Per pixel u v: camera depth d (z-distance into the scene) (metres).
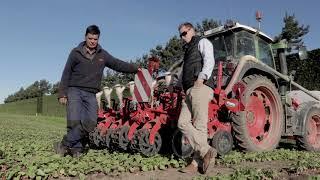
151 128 7.57
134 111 7.93
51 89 88.19
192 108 6.07
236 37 8.86
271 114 9.10
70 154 6.96
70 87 6.88
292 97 10.47
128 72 7.36
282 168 6.62
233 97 7.97
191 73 6.20
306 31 30.50
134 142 7.56
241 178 5.36
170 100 7.53
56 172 5.41
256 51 9.31
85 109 6.94
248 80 8.58
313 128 10.22
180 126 6.19
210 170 6.02
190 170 6.04
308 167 6.78
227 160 7.01
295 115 9.82
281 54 10.03
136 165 6.13
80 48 6.79
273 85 8.98
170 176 5.75
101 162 6.18
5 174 5.27
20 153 7.05
